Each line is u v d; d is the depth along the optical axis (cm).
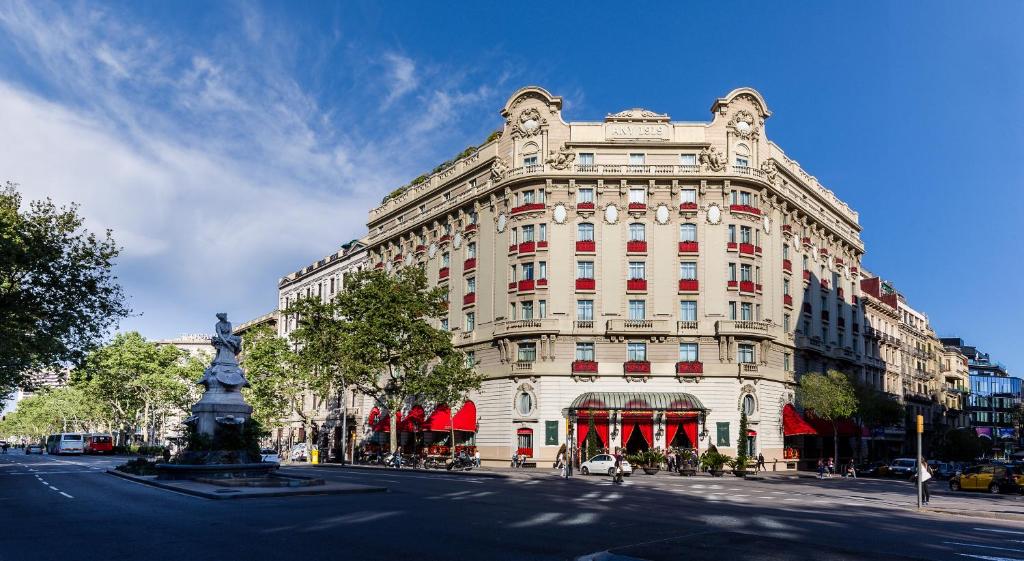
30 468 4825
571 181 6469
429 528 1800
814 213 7556
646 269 6350
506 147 6862
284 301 11288
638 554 1432
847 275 8475
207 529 1728
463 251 7281
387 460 6253
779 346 6669
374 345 5972
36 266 4206
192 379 9850
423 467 5912
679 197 6450
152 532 1678
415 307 6088
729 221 6419
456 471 5197
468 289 7169
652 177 6397
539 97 6750
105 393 9975
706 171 6438
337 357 6069
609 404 6006
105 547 1469
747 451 6041
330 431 8775
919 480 2894
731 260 6356
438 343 6084
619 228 6419
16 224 4197
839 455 7669
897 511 2786
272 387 7794
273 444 9825
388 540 1589
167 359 9950
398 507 2305
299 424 10131
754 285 6384
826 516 2386
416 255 8038
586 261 6400
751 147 6681
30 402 16438
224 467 3219
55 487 3028
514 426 6284
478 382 6194
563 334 6250
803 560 1405
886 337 9719
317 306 6178
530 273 6450
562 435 6112
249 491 2573
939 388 12756
